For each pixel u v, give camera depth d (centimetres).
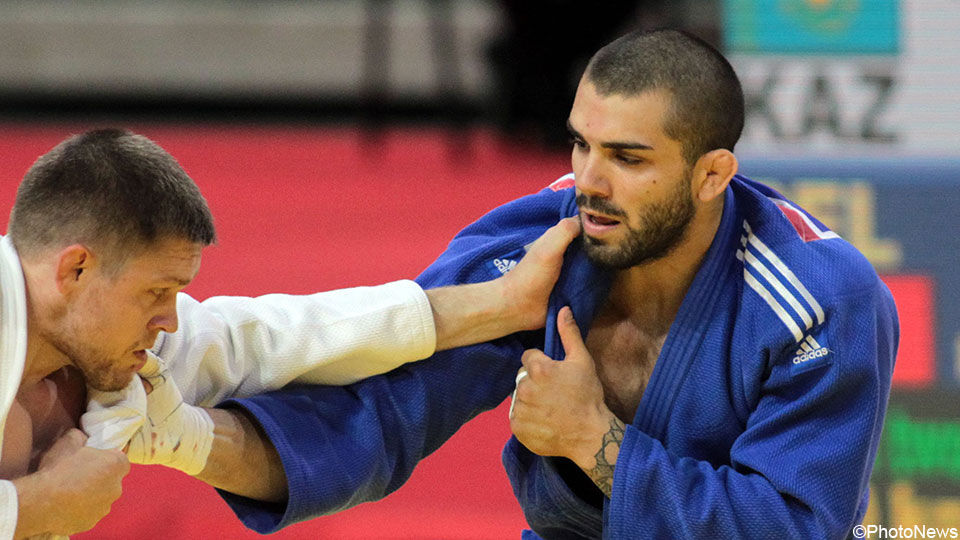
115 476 802
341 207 2544
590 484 973
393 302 941
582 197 890
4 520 758
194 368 909
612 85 860
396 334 939
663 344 942
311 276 2123
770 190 996
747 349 918
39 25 3300
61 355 816
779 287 912
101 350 798
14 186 2580
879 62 1662
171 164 800
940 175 1609
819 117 1655
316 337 938
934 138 1641
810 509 885
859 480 904
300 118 3334
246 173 2819
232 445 905
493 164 2909
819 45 1669
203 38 3344
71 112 3300
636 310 962
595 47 2831
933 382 1508
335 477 927
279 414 923
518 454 1013
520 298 959
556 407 905
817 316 898
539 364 917
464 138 3125
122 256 772
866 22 1669
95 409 830
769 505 884
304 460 917
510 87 2906
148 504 1437
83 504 789
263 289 2056
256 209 2522
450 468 1547
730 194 948
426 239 2330
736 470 926
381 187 2709
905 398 1493
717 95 870
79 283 778
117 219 767
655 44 870
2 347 775
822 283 907
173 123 3300
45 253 776
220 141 3147
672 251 916
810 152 1641
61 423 847
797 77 1662
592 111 867
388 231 2380
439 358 974
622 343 967
